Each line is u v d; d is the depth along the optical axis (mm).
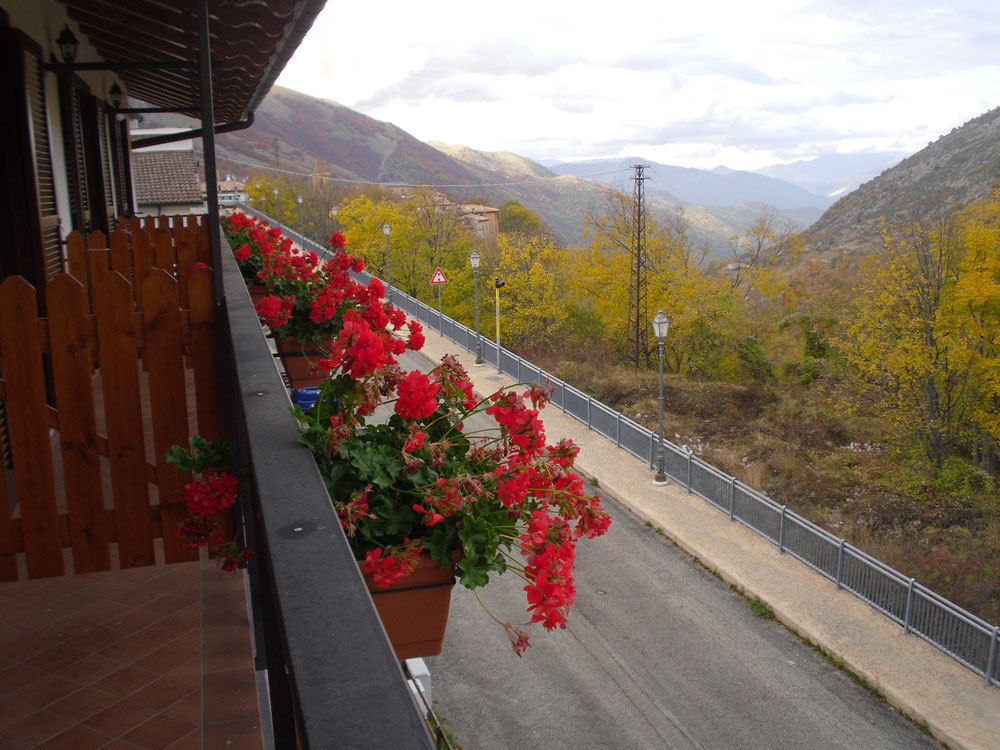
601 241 38375
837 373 30156
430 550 1803
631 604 13211
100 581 3678
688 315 34188
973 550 17938
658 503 16672
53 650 3070
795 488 21609
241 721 2621
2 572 3268
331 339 5039
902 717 10414
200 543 2598
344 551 1071
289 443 1613
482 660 11695
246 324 2789
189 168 28578
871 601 12625
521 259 39156
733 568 13945
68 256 5918
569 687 11086
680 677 11320
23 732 2566
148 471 3367
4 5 5355
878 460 23578
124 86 11445
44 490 3273
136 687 2818
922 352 23234
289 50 5859
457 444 2084
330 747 648
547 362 35750
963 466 21906
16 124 5477
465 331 28703
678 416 27297
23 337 3170
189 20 4754
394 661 798
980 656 10867
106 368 3273
